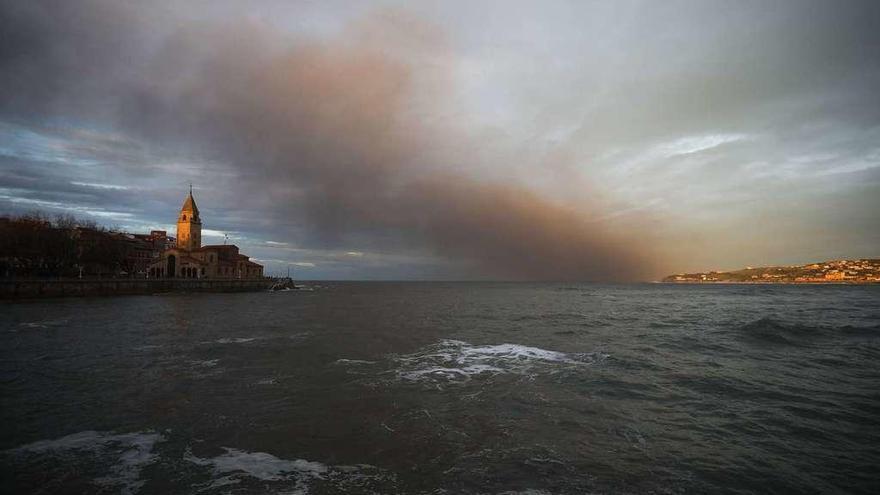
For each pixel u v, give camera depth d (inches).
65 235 3794.3
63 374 944.3
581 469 489.7
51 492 442.0
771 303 3508.9
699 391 800.9
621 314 2534.5
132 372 964.0
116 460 518.0
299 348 1283.2
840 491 444.5
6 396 775.1
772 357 1115.3
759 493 441.4
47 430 614.5
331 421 647.1
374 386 844.0
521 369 990.4
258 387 837.8
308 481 465.1
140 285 3996.1
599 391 804.6
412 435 591.2
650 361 1071.0
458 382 872.9
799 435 587.5
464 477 472.1
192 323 1940.2
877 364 1026.7
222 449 549.6
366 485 456.1
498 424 631.8
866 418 650.8
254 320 2116.1
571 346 1310.3
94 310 2485.2
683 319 2174.0
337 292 6633.9
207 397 771.4
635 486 453.1
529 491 441.7
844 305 3171.8
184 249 5211.6
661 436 585.9
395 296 5285.4
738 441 568.7
